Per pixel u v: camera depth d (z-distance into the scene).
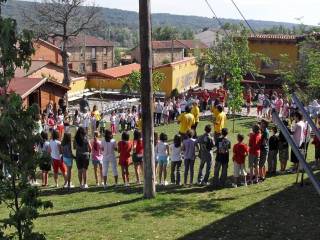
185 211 12.58
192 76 62.25
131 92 52.66
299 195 13.52
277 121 6.26
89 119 28.52
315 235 10.47
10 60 5.64
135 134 16.36
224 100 36.81
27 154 5.73
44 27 51.06
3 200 5.77
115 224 11.74
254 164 15.27
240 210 12.41
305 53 37.16
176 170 16.00
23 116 5.65
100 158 16.47
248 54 47.44
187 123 19.56
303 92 30.59
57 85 39.78
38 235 5.84
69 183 16.16
